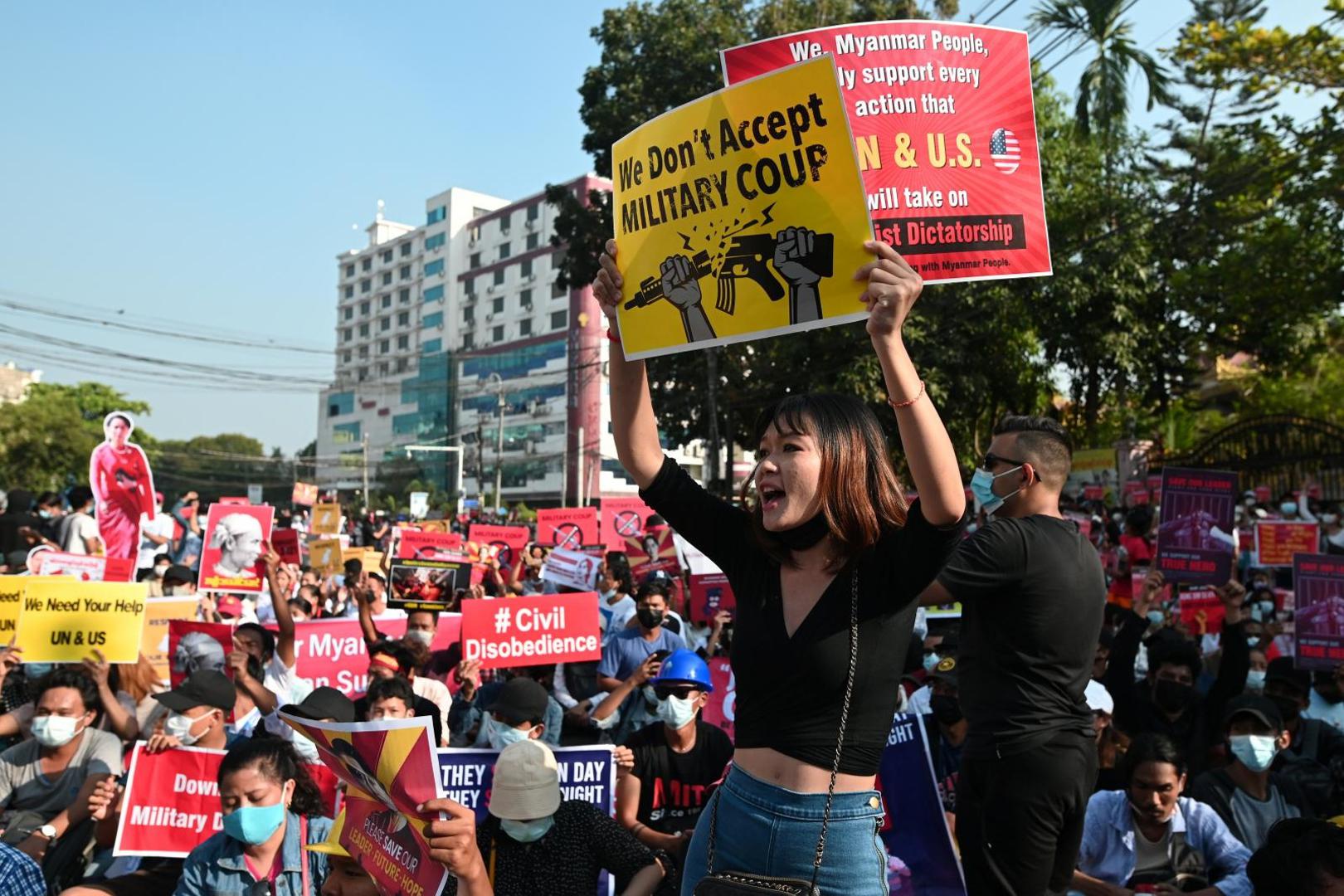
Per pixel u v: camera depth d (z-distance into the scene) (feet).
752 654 7.41
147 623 26.78
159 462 309.83
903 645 7.37
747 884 6.77
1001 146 10.40
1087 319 86.48
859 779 7.15
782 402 7.72
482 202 343.05
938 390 80.64
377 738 7.86
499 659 25.95
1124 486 71.46
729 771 7.60
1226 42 57.26
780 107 8.10
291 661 26.09
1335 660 22.91
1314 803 18.42
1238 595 19.45
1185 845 15.20
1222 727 17.15
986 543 10.23
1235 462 65.26
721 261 8.35
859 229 7.70
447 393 327.88
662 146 8.79
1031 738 10.08
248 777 13.48
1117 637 17.28
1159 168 82.74
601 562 40.01
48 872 17.31
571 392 265.95
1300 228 62.08
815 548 7.50
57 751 18.06
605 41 94.63
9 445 195.52
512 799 14.02
